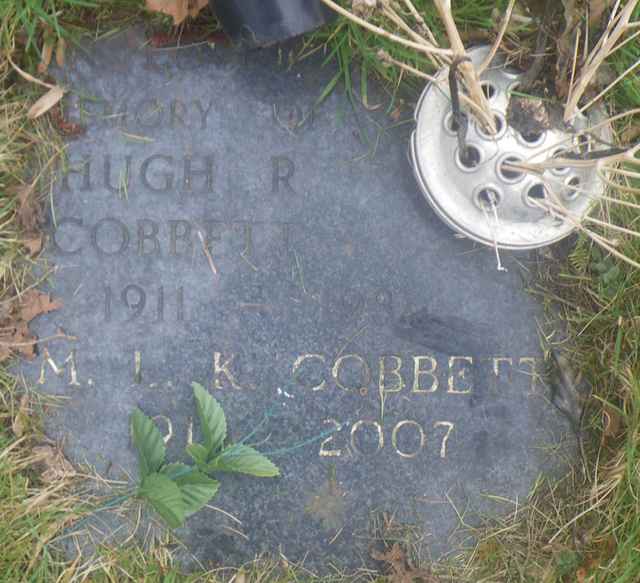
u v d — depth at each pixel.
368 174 0.50
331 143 0.50
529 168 0.46
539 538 0.51
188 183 0.50
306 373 0.50
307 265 0.50
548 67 0.48
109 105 0.49
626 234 0.52
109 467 0.50
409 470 0.50
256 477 0.50
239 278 0.50
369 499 0.50
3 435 0.49
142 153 0.49
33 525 0.49
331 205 0.50
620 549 0.51
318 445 0.50
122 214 0.49
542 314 0.51
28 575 0.49
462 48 0.43
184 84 0.50
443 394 0.51
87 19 0.50
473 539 0.51
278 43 0.50
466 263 0.51
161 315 0.50
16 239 0.49
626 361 0.52
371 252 0.50
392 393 0.50
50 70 0.49
